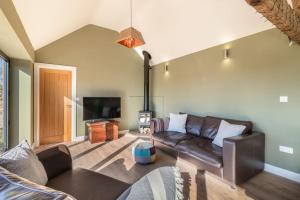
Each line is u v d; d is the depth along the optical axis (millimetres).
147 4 3568
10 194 586
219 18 3098
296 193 2158
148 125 5344
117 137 4754
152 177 811
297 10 1748
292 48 2551
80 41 4676
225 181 2332
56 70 4352
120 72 5398
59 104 4418
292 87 2557
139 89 5793
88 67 4820
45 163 1597
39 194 570
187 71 4488
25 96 3650
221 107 3637
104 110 4840
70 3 2891
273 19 1644
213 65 3801
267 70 2848
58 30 3807
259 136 2697
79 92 4691
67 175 1663
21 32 2475
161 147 3529
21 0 2027
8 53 3152
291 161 2562
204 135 3385
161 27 4078
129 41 2830
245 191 2186
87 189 1397
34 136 4078
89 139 4441
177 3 3234
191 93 4379
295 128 2529
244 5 2674
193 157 2816
